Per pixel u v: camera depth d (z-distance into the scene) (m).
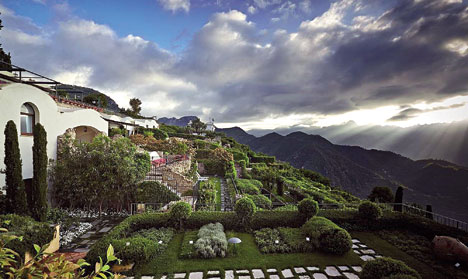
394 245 10.30
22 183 10.02
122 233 9.59
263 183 29.39
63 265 2.07
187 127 77.75
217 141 63.53
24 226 8.12
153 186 14.59
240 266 8.20
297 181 31.78
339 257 9.01
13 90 11.45
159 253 9.00
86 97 43.78
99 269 2.04
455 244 8.67
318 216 11.66
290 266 8.28
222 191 21.88
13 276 1.98
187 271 7.86
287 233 10.65
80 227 11.80
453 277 7.77
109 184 13.52
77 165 13.59
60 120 14.64
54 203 13.80
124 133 29.95
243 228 11.38
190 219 11.34
